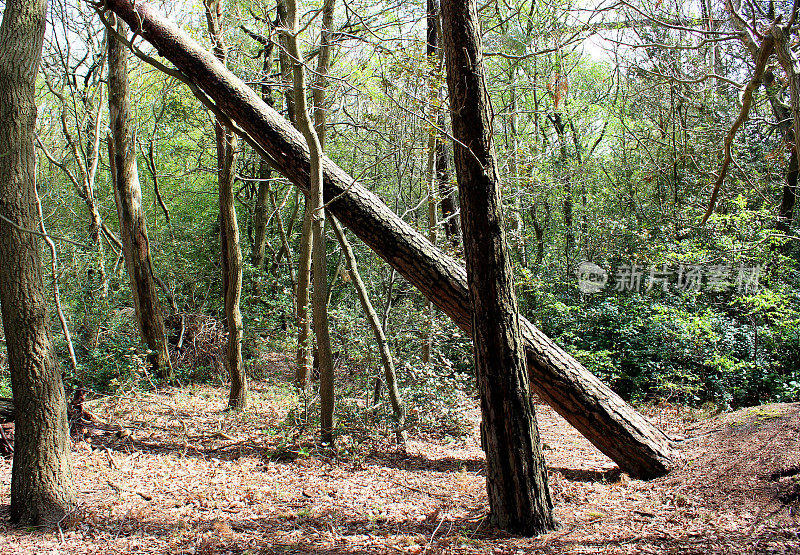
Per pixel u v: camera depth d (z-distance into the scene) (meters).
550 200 18.52
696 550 3.72
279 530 4.76
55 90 12.89
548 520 4.42
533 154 13.25
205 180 19.58
